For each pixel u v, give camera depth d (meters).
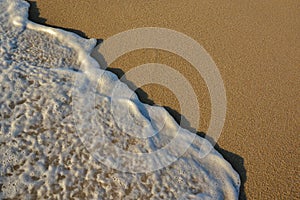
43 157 2.77
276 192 2.57
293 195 2.55
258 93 3.15
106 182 2.64
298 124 2.95
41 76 3.26
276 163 2.73
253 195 2.57
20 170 2.69
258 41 3.56
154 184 2.64
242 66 3.35
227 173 2.68
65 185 2.62
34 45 3.53
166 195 2.58
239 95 3.14
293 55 3.45
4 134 2.88
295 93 3.15
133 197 2.57
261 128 2.93
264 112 3.03
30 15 3.79
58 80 3.24
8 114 3.00
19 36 3.60
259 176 2.66
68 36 3.58
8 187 2.59
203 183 2.64
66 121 2.97
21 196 2.55
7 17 3.77
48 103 3.08
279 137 2.88
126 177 2.67
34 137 2.88
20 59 3.40
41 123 2.96
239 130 2.92
